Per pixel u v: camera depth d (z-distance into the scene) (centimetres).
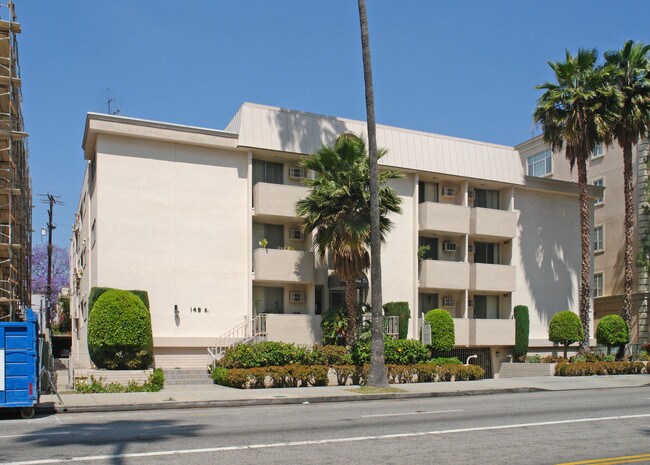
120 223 2578
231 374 2275
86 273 3014
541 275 3478
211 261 2706
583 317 3244
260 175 2878
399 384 2448
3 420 1478
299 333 2716
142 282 2589
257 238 2870
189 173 2709
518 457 984
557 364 2945
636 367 3041
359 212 2594
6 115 2984
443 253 3291
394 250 3075
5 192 2833
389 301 3028
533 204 3503
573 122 3192
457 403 1812
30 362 1502
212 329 2677
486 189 3428
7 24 2797
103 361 2331
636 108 3269
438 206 3144
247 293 2738
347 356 2541
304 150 2866
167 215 2655
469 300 3297
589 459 974
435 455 995
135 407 1736
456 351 3195
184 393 2039
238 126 2798
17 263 3409
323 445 1073
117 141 2606
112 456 978
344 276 2603
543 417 1441
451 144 3234
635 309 3925
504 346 3306
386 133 3073
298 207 2628
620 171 4094
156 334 2586
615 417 1439
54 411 1653
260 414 1552
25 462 936
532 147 4819
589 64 3272
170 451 1019
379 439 1134
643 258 3875
